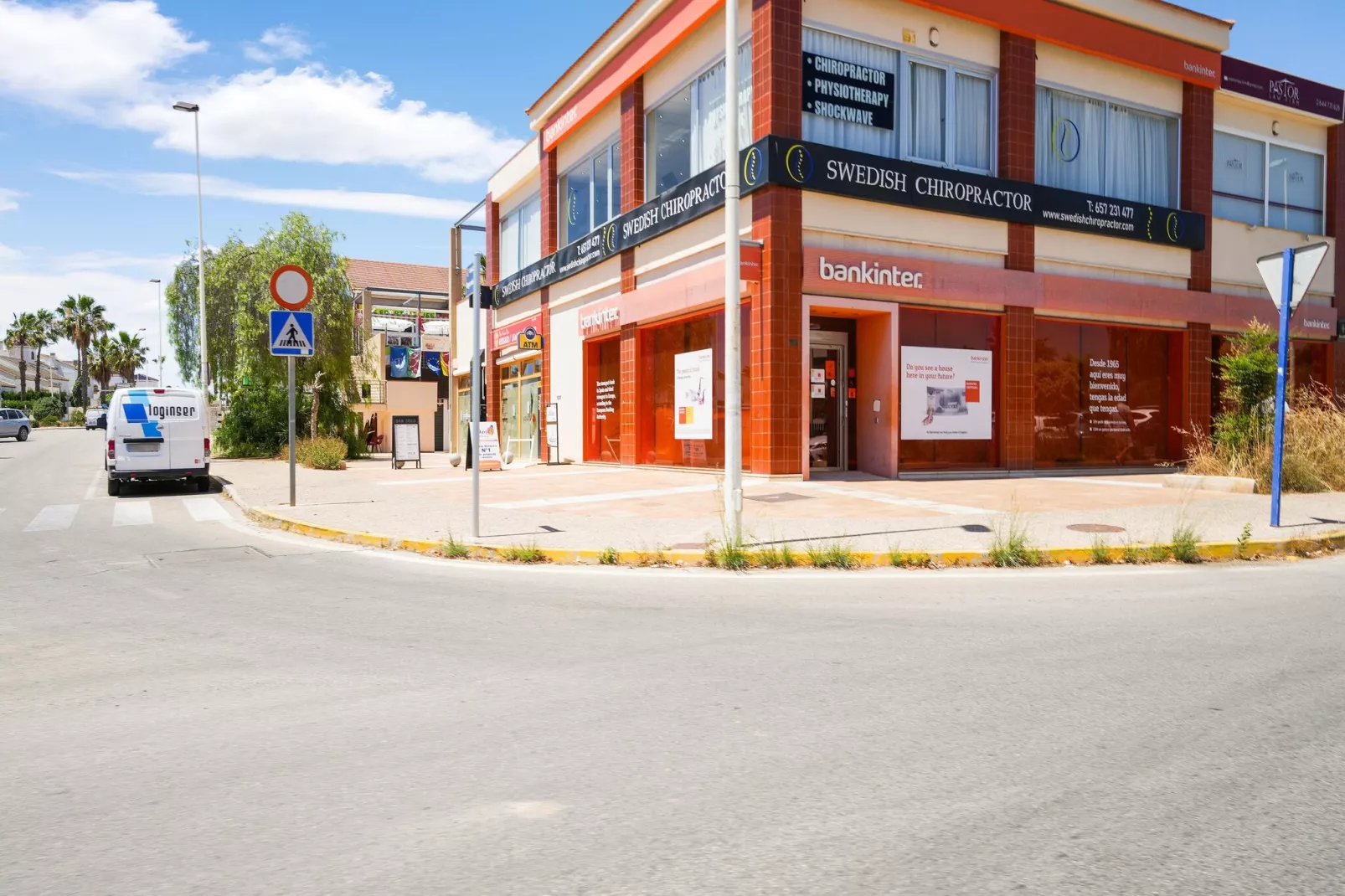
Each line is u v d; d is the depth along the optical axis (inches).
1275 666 186.2
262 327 1211.2
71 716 159.3
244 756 138.2
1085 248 707.4
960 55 650.8
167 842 109.3
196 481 700.7
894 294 612.4
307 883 98.7
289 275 512.1
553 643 209.3
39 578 311.3
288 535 424.8
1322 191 880.3
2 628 231.9
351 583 295.6
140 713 160.9
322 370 1245.1
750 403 613.0
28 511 545.6
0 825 114.9
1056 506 463.2
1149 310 732.7
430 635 219.3
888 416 621.0
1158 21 730.8
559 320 914.1
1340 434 551.2
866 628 223.1
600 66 803.4
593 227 862.5
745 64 618.5
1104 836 108.8
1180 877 98.6
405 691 172.2
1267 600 258.1
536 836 109.6
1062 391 715.4
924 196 621.9
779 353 573.0
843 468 645.9
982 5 643.5
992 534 368.8
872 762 133.2
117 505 580.1
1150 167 758.5
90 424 1642.5
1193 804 118.1
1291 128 852.0
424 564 337.1
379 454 1446.9
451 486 639.8
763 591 276.8
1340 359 885.8
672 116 717.3
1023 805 118.0
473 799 121.0
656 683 175.3
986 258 660.1
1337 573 308.3
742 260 384.8
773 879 98.0
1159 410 765.9
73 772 132.7
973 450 663.1
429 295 1844.2
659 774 129.2
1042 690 169.8
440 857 104.1
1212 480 538.3
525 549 341.7
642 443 759.1
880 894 94.7
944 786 124.1
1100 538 348.8
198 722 155.1
